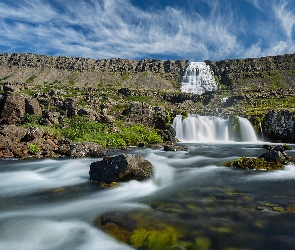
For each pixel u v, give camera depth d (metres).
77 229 8.38
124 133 40.94
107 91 121.62
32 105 46.59
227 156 24.80
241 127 53.38
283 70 146.00
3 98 43.91
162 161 21.94
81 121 44.78
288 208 9.33
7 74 162.62
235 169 17.08
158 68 174.75
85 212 9.75
